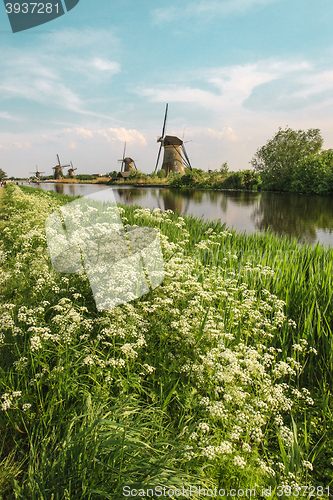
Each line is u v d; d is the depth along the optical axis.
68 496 1.49
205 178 66.12
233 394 2.38
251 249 6.58
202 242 5.73
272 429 2.47
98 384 2.46
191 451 1.94
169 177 63.75
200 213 20.94
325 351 3.31
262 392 2.50
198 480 1.81
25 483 1.79
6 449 2.14
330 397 2.82
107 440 1.79
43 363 2.60
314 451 2.27
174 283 3.64
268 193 39.94
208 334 3.02
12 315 3.26
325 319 3.53
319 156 38.56
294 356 3.15
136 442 1.95
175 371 2.75
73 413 2.24
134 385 2.54
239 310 3.63
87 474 1.66
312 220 17.91
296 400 2.78
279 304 3.59
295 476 1.92
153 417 2.33
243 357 3.04
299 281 4.45
